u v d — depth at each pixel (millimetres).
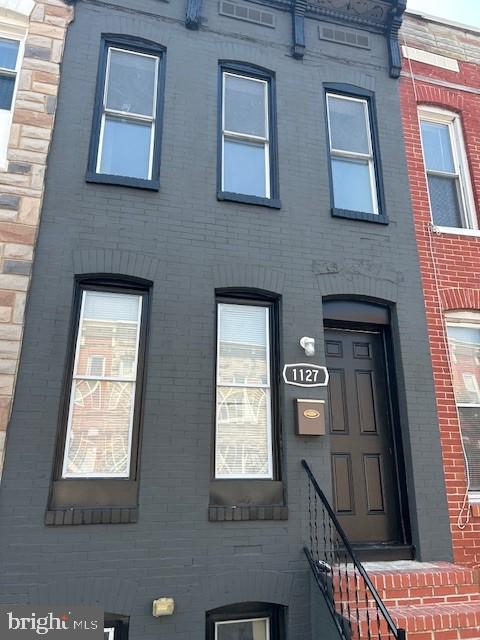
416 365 5648
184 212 5316
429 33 7367
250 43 6297
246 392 5125
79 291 4906
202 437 4703
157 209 5238
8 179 4887
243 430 4996
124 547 4223
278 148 5973
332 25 6781
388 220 6121
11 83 5410
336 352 5734
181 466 4566
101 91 5605
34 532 4070
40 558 4027
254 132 6113
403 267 5988
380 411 5648
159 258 5082
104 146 5504
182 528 4402
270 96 6281
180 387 4781
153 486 4441
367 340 5887
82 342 4789
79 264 4836
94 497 4336
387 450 5531
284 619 4465
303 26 6539
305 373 5188
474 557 5152
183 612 4203
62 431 4473
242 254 5379
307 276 5547
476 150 7023
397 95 6836
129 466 4535
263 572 4473
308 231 5723
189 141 5605
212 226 5367
